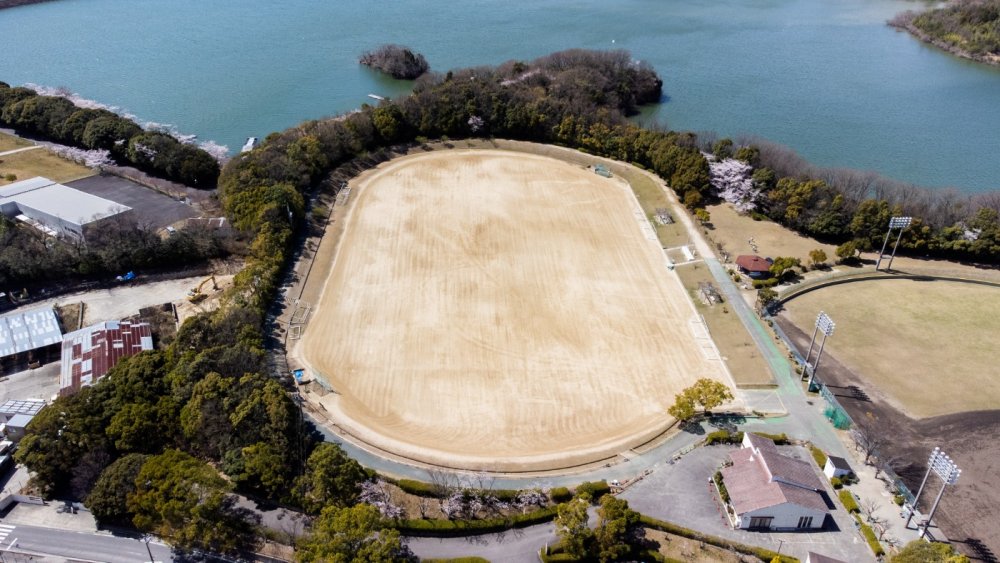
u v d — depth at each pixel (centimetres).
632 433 8531
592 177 15350
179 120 18838
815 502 7038
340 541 6081
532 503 7312
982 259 12262
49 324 10006
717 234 13175
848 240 12912
